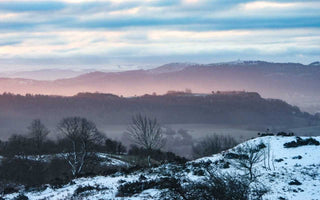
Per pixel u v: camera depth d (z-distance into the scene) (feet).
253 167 122.01
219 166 123.34
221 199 43.24
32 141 279.90
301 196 86.38
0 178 170.71
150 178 105.60
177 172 116.67
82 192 93.97
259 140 166.71
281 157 137.39
